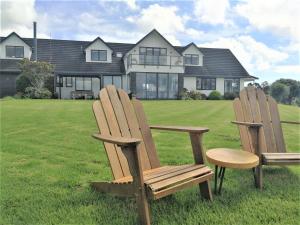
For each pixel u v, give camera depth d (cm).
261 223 257
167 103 1650
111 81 2514
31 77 2169
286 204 294
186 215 269
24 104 1422
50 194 313
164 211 276
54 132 673
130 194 258
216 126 779
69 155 474
